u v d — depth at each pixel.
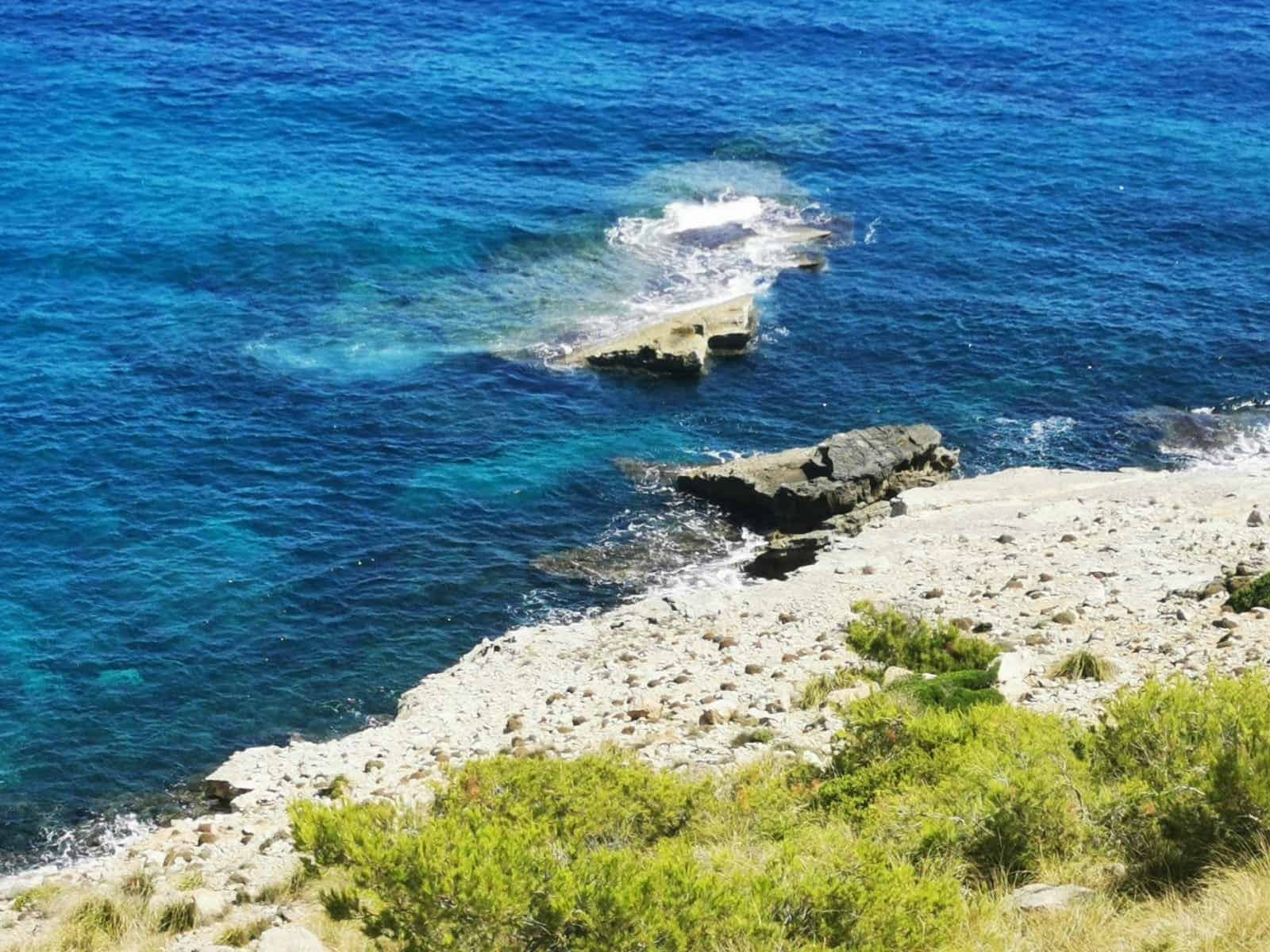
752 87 87.06
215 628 40.12
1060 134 81.25
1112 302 62.38
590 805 18.50
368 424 51.72
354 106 80.50
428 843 13.69
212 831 26.06
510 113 80.94
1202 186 74.69
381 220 67.44
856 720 20.58
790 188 73.50
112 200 67.38
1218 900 13.20
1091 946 13.02
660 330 57.69
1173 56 94.06
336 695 37.69
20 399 51.19
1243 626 26.31
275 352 56.09
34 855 31.20
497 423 52.50
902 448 49.25
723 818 18.81
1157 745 16.89
